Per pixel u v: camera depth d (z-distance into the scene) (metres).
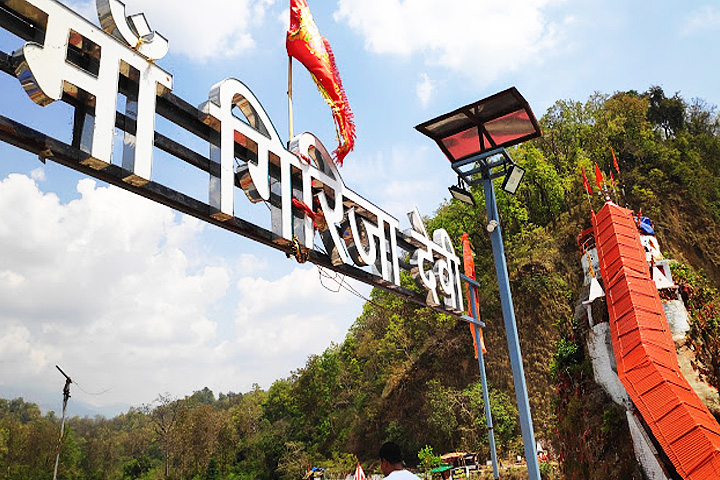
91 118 5.82
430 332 72.81
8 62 5.32
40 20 5.52
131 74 6.40
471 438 55.69
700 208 68.38
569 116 86.88
